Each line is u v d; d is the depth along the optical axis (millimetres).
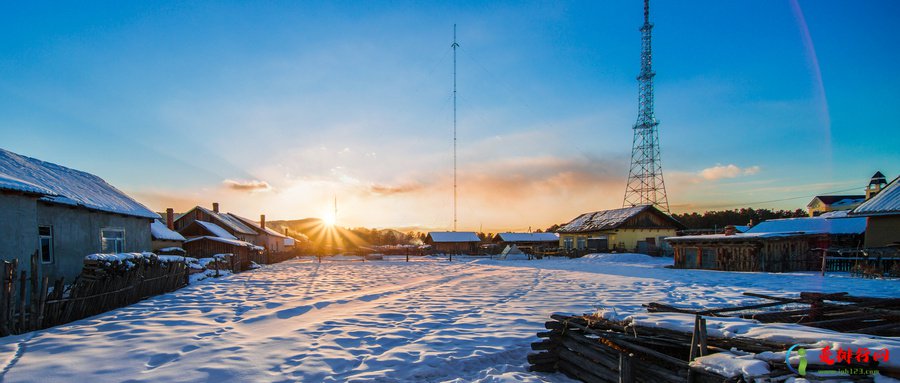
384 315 9648
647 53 45750
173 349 6688
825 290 12930
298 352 6598
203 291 14492
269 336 7641
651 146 45719
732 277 17922
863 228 26672
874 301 6699
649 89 45844
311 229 93312
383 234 98938
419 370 5801
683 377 4340
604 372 5309
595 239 42969
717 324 4961
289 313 10055
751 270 21188
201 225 35469
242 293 14023
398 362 6102
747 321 5070
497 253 58344
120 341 7145
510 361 6453
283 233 70562
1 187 9188
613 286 15406
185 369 5727
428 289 15258
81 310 9117
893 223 18297
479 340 7305
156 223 28672
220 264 23500
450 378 5664
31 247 10375
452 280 19109
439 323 8727
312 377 5523
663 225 41969
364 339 7422
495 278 19859
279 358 6281
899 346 3412
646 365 4844
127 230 18906
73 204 13922
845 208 50219
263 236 51219
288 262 39875
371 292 14383
